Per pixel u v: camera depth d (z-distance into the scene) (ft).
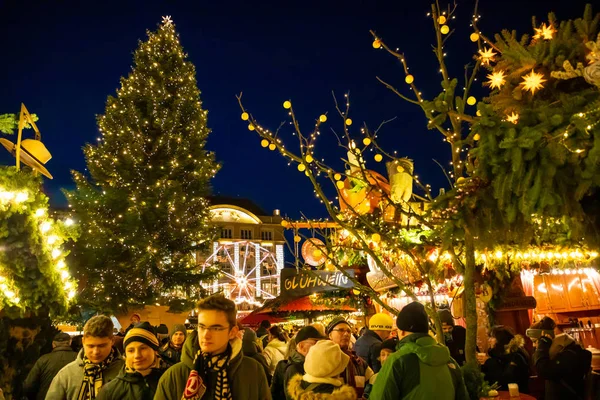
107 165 72.02
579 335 30.27
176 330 19.85
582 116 8.41
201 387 8.02
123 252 65.77
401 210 12.42
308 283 23.32
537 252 20.74
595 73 8.73
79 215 63.16
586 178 8.68
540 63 10.07
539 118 9.01
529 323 28.12
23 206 16.80
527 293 31.63
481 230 10.34
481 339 25.84
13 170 17.28
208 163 78.38
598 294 29.53
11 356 16.47
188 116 78.54
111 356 12.17
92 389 11.58
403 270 23.62
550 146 8.67
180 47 82.28
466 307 11.80
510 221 9.47
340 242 18.47
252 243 169.99
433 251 17.70
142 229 66.74
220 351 8.45
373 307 32.76
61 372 12.48
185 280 70.64
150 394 10.02
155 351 10.66
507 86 10.63
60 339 16.49
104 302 61.36
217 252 163.73
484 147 9.18
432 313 12.28
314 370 9.67
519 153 8.77
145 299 65.46
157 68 77.20
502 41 10.82
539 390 21.26
